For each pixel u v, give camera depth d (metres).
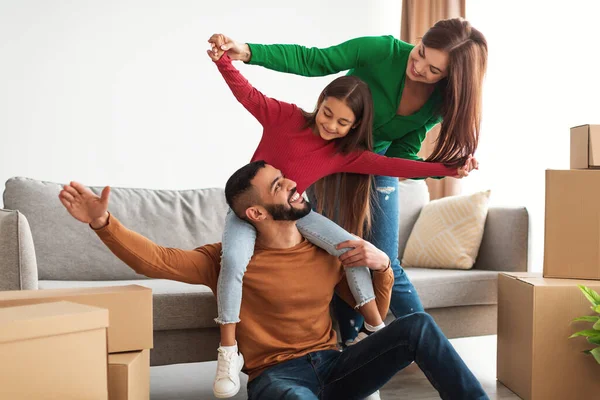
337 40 4.19
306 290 1.92
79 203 1.74
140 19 3.80
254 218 1.90
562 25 3.70
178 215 2.82
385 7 4.28
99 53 3.74
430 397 2.35
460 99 2.02
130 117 3.81
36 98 3.65
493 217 3.02
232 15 3.96
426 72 2.01
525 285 2.30
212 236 2.85
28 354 1.32
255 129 4.04
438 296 2.67
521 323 2.33
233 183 1.91
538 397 2.23
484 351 3.14
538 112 3.81
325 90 1.95
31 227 2.60
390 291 2.08
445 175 2.13
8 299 1.61
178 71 3.88
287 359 1.88
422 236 3.13
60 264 2.61
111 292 1.72
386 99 2.13
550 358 2.23
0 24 3.57
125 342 1.73
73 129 3.71
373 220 2.30
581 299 2.23
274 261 1.93
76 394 1.39
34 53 3.63
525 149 3.87
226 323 1.86
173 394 2.41
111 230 1.78
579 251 2.36
